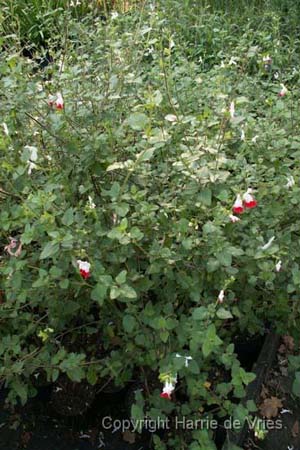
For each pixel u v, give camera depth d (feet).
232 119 2.25
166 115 2.45
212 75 3.31
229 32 4.39
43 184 2.31
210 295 2.21
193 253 2.12
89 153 2.22
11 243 2.18
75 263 1.90
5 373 2.04
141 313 2.05
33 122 2.47
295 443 2.34
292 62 4.00
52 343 2.24
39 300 2.11
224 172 2.11
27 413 2.39
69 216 1.93
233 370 1.91
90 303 2.26
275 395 2.48
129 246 2.07
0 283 2.25
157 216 2.15
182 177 2.25
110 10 4.35
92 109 2.42
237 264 2.25
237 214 2.28
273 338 2.57
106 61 2.90
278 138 2.57
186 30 4.31
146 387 2.20
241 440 2.25
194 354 1.96
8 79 2.39
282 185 2.36
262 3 4.89
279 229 2.42
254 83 3.25
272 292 2.35
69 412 2.32
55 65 3.07
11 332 2.32
